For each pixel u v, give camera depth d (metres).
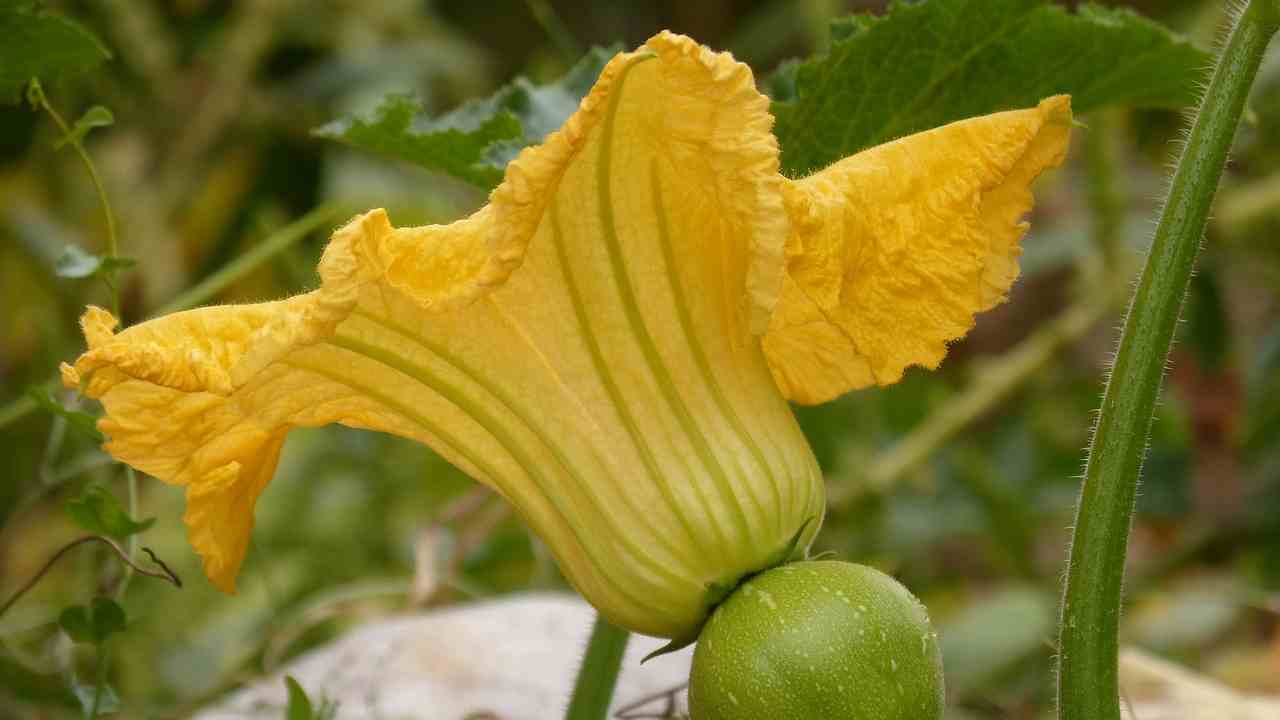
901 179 0.41
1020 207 0.42
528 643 0.68
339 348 0.41
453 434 0.43
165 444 0.42
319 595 0.91
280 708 0.65
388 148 0.50
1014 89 0.50
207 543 0.43
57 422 0.61
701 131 0.40
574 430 0.42
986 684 0.81
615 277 0.42
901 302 0.42
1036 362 0.92
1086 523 0.43
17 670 0.66
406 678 0.66
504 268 0.39
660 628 0.43
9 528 0.61
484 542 0.86
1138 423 0.43
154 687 0.78
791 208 0.40
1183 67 0.50
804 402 0.45
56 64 0.51
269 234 0.95
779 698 0.41
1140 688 0.69
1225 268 0.98
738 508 0.42
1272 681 0.84
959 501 0.96
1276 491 0.93
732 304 0.42
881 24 0.49
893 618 0.42
